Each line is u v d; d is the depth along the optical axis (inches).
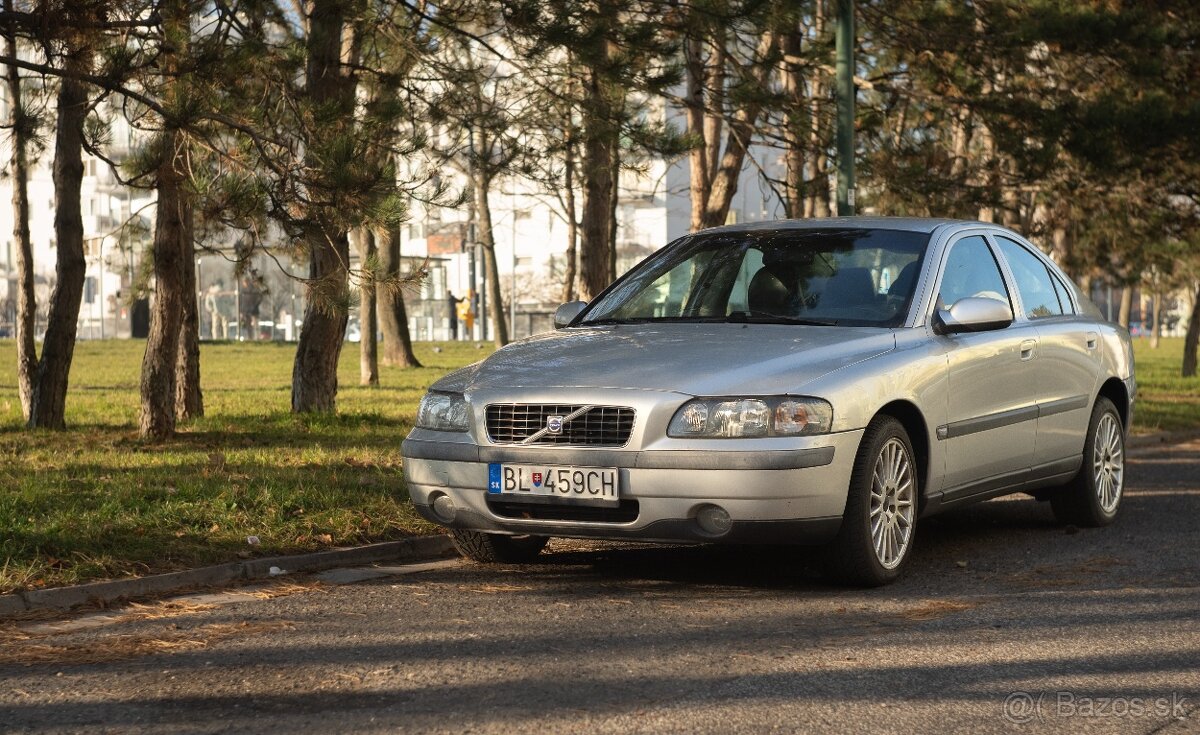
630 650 205.0
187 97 348.8
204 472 382.0
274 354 1942.7
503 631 219.1
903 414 270.4
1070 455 329.4
